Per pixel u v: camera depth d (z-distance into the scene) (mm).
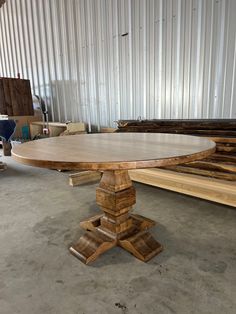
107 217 1729
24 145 1563
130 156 1147
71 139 1869
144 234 1713
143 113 3816
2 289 1341
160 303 1222
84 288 1337
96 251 1573
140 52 3648
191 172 2459
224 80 2896
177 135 2059
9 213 2318
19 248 1732
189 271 1448
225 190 2096
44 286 1357
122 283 1367
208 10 2855
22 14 5723
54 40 5117
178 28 3156
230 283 1341
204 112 3129
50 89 5562
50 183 3223
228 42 2781
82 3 4328
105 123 4504
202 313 1155
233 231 1890
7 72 6766
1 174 3713
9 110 5438
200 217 2137
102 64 4273
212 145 1417
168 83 3404
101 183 1661
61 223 2100
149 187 2949
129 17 3668
